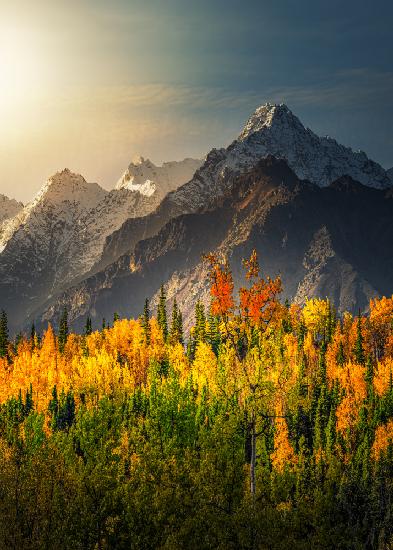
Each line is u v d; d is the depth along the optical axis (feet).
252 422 191.21
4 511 172.35
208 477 191.83
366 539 263.49
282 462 303.27
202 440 216.33
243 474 198.18
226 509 182.19
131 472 206.08
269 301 226.38
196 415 302.66
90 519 175.01
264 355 203.41
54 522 172.65
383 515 277.85
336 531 231.09
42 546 165.58
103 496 181.78
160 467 206.18
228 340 213.05
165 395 341.41
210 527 173.88
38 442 279.69
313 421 368.48
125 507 180.34
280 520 182.70
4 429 363.76
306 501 251.60
